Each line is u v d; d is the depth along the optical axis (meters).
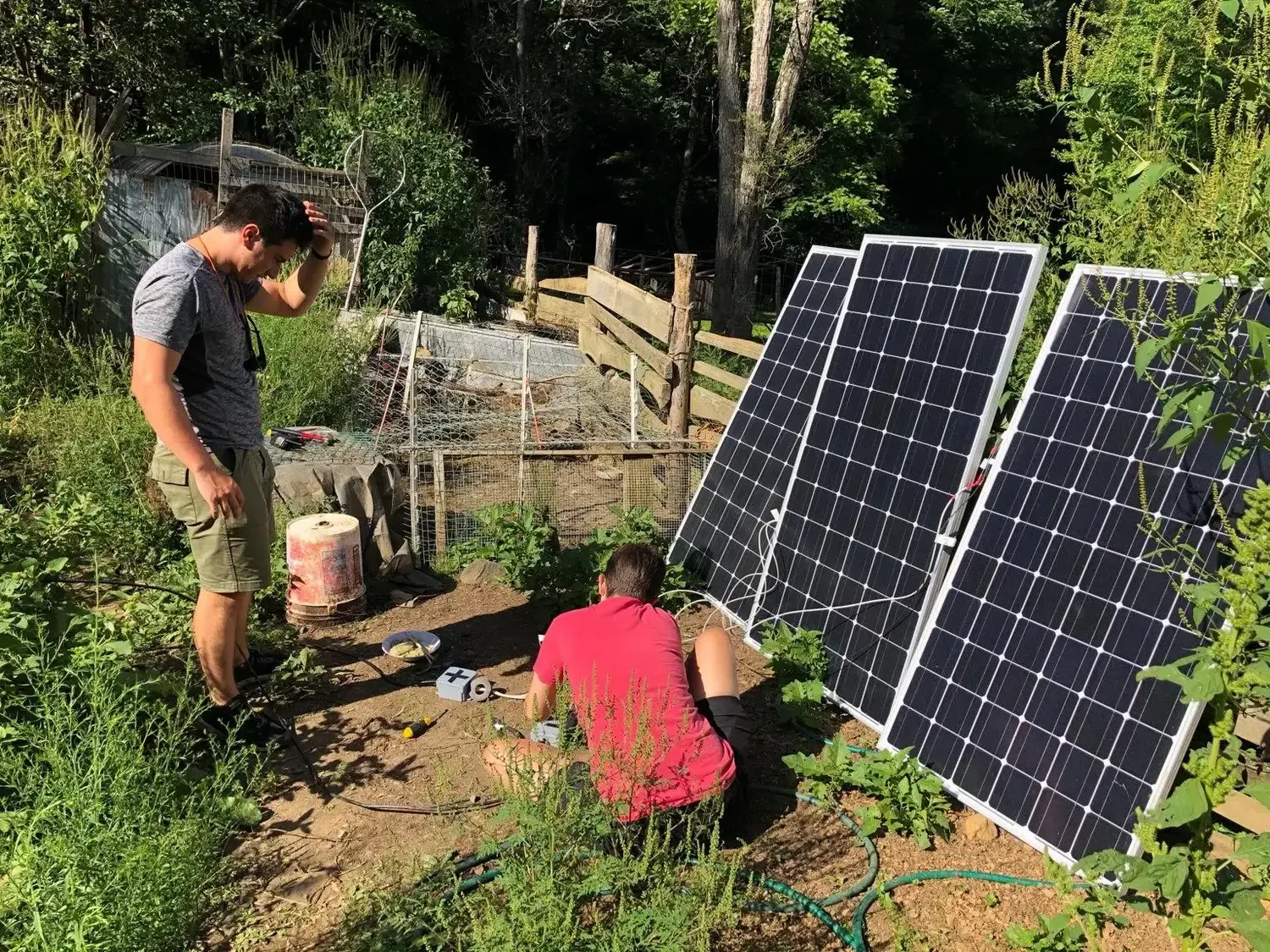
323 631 5.09
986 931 2.98
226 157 10.96
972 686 3.66
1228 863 2.43
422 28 21.23
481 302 14.62
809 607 4.73
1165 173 2.91
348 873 3.21
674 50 25.28
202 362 3.52
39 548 4.22
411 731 4.04
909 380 4.53
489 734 3.99
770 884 3.10
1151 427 3.38
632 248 28.08
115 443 5.64
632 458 6.45
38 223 8.08
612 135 26.89
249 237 3.50
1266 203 2.72
